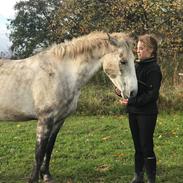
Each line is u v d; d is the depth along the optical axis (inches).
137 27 587.5
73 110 208.8
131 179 219.6
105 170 235.3
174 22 589.3
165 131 342.3
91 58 205.0
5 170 238.2
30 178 201.6
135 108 194.2
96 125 377.1
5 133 349.7
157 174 227.8
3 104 203.0
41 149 199.8
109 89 502.6
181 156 264.8
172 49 561.0
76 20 658.8
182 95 458.3
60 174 229.9
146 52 194.5
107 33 194.4
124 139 316.5
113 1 624.4
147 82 191.9
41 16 1291.8
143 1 574.6
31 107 202.5
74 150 281.4
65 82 201.8
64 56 205.2
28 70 203.2
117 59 194.1
